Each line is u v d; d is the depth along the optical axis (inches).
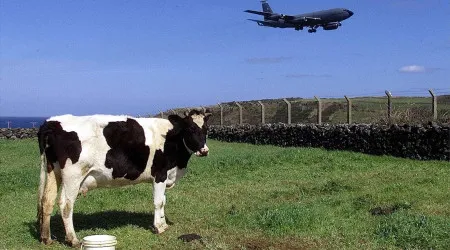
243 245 352.2
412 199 474.9
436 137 743.1
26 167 773.3
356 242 358.0
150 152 384.5
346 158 753.6
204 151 395.9
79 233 386.6
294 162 727.7
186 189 565.3
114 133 370.0
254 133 1213.1
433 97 809.5
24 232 394.6
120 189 558.6
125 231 395.2
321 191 535.8
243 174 652.1
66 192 359.6
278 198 511.8
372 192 510.6
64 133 356.8
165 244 360.5
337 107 1178.0
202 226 408.5
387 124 844.0
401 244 350.6
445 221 386.6
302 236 372.8
